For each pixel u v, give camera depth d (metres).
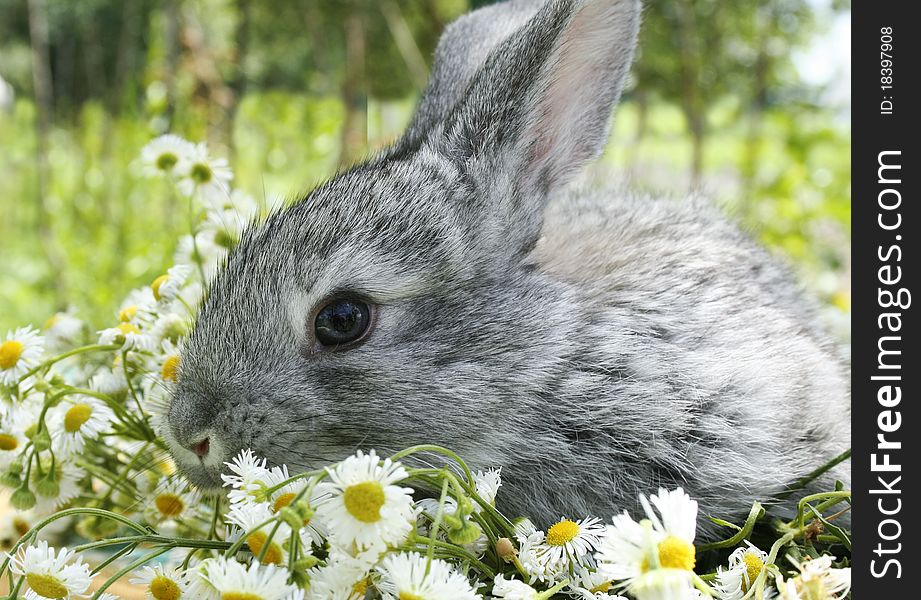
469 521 0.46
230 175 0.58
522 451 0.51
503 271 0.52
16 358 0.52
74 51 2.22
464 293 0.51
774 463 0.51
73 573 0.46
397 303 0.50
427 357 0.50
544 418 0.51
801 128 1.36
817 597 0.45
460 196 0.51
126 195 1.22
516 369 0.50
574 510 0.51
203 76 1.41
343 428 0.50
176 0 1.45
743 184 1.32
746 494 0.51
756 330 0.53
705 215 0.59
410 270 0.50
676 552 0.44
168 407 0.51
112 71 2.14
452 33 0.59
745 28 1.42
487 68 0.52
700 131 1.42
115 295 0.99
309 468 0.50
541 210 0.53
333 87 1.93
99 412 0.53
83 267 1.13
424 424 0.50
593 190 0.63
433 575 0.44
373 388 0.50
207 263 0.58
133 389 0.53
